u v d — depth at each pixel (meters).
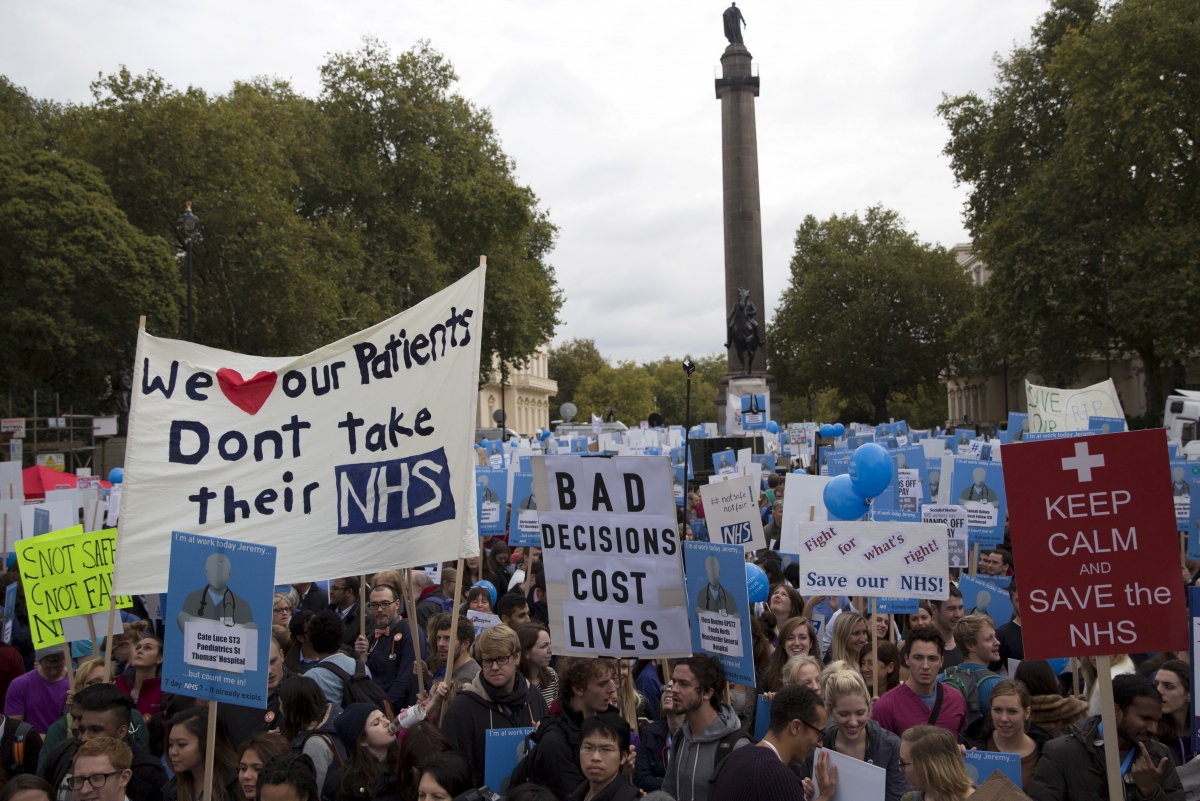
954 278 81.81
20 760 7.58
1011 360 57.66
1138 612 5.45
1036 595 5.55
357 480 8.23
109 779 5.53
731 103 59.09
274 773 5.30
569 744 6.01
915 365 81.38
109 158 44.84
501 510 14.66
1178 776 5.75
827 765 5.63
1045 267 49.00
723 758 5.75
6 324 40.94
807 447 34.03
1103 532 5.50
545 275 70.94
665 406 189.25
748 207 58.97
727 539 10.83
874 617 8.05
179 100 45.06
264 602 6.32
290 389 8.28
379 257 56.28
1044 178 50.09
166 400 8.08
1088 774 5.73
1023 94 56.53
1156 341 49.38
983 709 7.18
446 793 5.34
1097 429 19.11
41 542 8.76
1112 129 45.19
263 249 45.72
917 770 5.33
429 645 8.38
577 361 158.12
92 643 9.01
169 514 7.98
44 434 44.97
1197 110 44.56
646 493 6.80
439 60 61.12
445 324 8.28
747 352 57.50
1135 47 44.69
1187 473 13.73
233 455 8.15
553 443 29.83
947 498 14.93
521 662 7.67
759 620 8.83
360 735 6.47
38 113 61.44
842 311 82.31
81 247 40.97
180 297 44.88
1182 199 46.94
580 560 6.93
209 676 6.31
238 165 46.62
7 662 9.44
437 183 59.19
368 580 12.17
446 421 8.21
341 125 58.84
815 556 8.72
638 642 6.80
